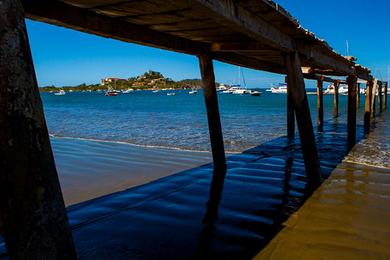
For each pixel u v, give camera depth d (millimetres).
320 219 4625
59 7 3689
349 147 10484
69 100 75625
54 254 1599
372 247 3781
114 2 3607
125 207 5219
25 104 1500
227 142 11672
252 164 8125
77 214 4938
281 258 3564
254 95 74125
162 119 23188
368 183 6328
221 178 6859
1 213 1502
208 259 3576
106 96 103312
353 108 10797
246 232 4242
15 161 1475
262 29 4254
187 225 4484
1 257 3607
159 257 3631
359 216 4707
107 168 7977
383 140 11930
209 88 6883
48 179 1595
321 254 3637
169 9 3861
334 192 5797
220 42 6195
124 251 3762
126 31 4629
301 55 5949
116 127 18000
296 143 11398
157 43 5211
